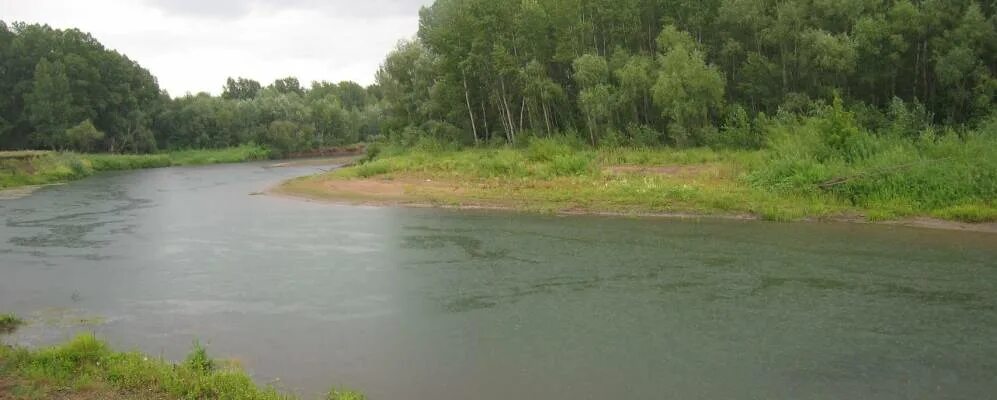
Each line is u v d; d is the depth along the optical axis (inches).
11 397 259.6
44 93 2554.1
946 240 569.0
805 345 337.7
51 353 312.8
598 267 510.9
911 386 287.7
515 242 620.4
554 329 370.0
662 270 496.7
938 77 1209.4
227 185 1444.4
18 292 481.4
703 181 911.0
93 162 2240.4
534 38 1579.7
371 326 383.9
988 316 374.6
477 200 893.8
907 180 713.0
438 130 1813.5
